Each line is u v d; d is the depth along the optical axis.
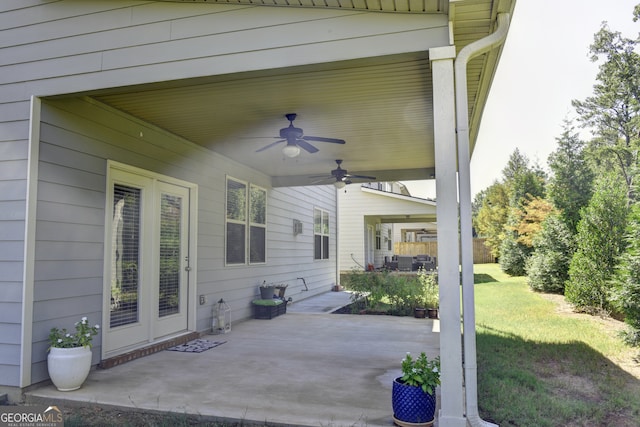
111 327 4.63
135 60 3.48
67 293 4.02
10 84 3.82
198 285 6.20
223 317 6.55
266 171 8.47
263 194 8.58
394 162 7.79
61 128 4.00
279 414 3.17
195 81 3.42
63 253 3.99
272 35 3.22
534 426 3.16
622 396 3.82
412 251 24.34
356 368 4.48
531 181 16.52
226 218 7.08
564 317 7.79
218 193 6.86
